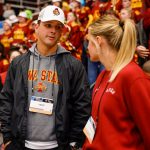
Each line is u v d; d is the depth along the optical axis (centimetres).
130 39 212
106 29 214
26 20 961
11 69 300
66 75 290
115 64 212
